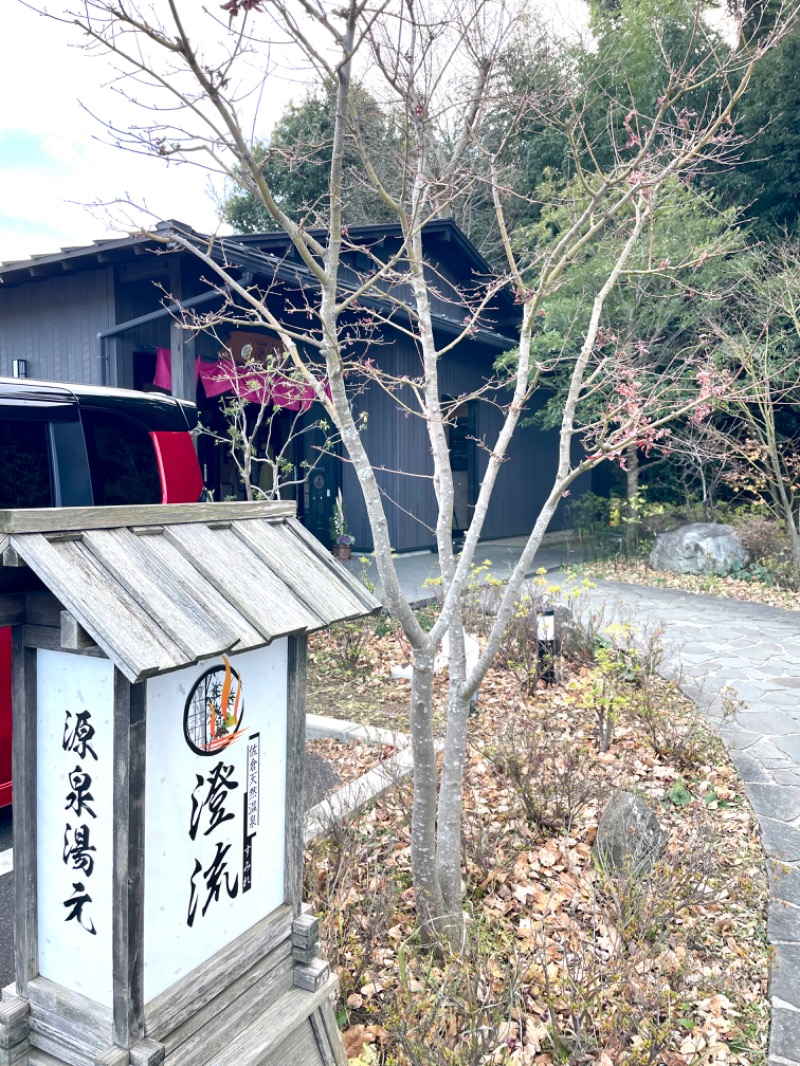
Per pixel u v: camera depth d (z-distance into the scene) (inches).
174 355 333.4
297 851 78.5
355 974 107.7
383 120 141.2
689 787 180.9
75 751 62.0
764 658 287.7
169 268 339.3
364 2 91.1
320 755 192.2
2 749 151.7
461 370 531.8
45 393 172.7
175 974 64.3
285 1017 73.5
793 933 128.2
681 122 148.3
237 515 75.7
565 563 486.9
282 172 489.4
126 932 58.5
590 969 106.1
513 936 126.9
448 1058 89.2
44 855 65.2
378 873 131.2
